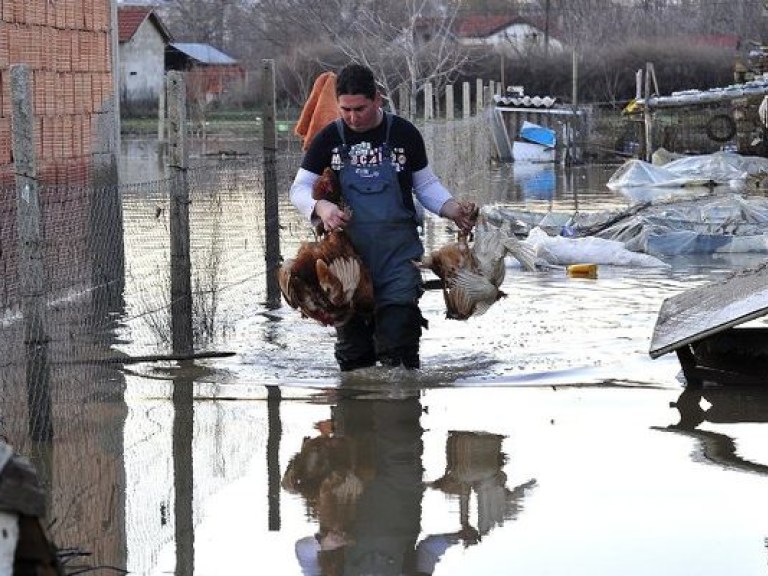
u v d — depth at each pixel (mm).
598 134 41344
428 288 9562
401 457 7336
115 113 13305
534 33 59500
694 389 8773
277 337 10602
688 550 5836
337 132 8930
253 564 5746
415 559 5805
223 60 63938
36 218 7398
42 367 7477
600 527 6137
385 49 45250
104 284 11188
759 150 35438
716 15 65312
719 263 14680
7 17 10930
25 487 3967
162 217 15172
